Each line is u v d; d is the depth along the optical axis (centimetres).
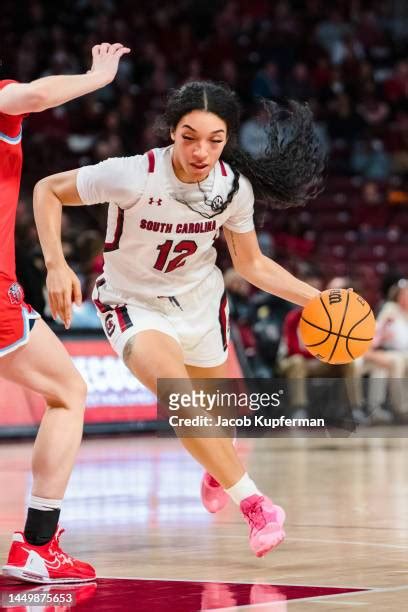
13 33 2188
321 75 2334
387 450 1168
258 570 470
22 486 815
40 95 434
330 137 2230
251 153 545
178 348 504
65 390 465
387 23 2652
